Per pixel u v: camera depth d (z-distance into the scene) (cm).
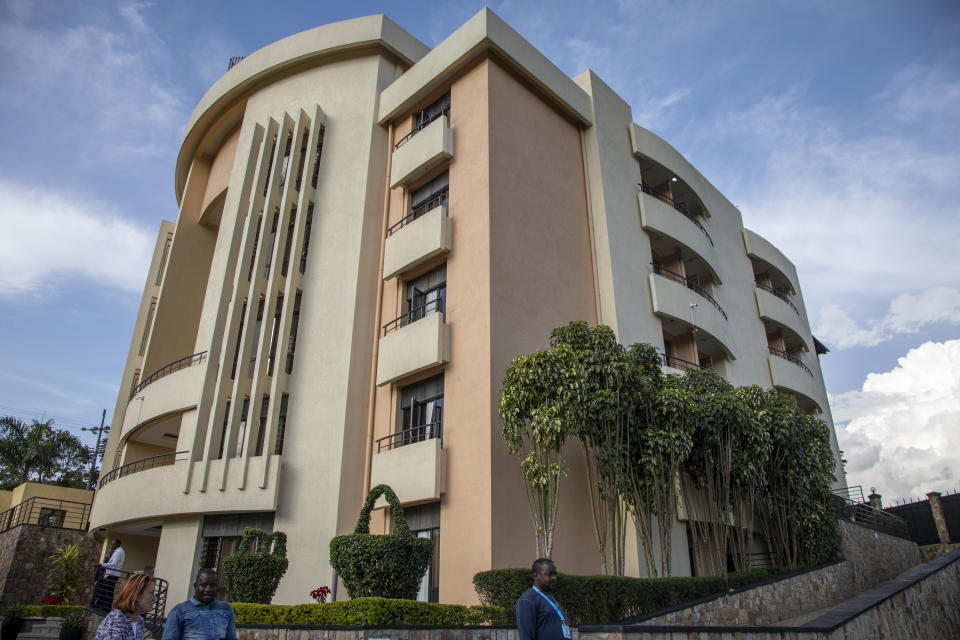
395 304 1989
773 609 1519
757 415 1784
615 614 1213
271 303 2041
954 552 1527
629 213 2294
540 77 2155
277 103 2447
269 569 1296
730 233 3078
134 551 2247
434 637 1002
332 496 1747
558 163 2156
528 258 1875
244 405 1981
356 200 2150
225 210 2323
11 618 1747
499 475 1522
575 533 1620
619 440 1481
